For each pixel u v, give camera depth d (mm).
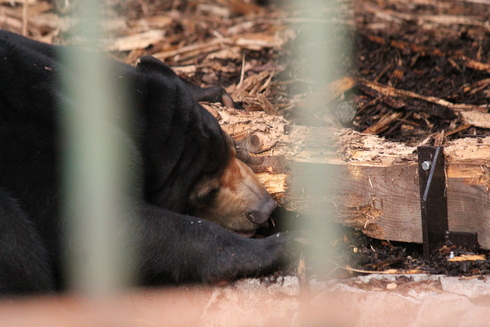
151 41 13227
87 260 6258
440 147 6312
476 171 6258
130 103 6953
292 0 14523
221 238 6395
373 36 12180
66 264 6328
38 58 6730
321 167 6930
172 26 14070
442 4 14984
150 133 6965
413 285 5938
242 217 7285
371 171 6664
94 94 6785
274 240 6535
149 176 6965
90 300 6410
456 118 9125
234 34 13398
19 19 13898
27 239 6164
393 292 5863
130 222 6281
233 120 7855
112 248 6254
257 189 7195
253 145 7344
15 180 6195
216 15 14891
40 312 6250
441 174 6344
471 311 5574
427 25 13312
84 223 6195
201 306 6332
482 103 9727
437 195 6348
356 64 11094
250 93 10328
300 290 6062
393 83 10531
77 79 6859
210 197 7293
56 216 6207
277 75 11094
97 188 6258
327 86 10234
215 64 11828
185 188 7211
